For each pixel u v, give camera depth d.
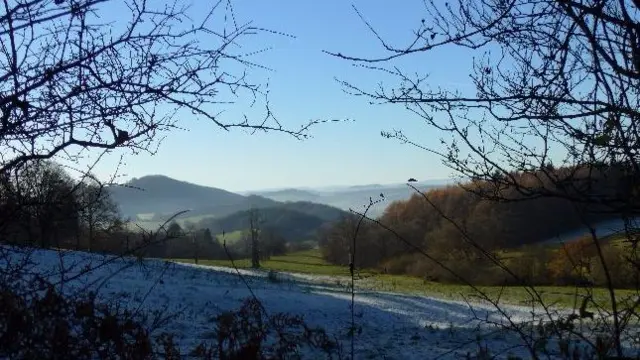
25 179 3.16
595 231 2.75
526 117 2.69
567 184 2.65
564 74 2.68
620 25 2.48
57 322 3.56
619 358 2.88
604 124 2.66
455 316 20.77
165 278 21.38
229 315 4.52
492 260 3.08
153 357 4.21
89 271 3.69
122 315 4.21
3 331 3.39
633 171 2.62
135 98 2.85
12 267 3.41
